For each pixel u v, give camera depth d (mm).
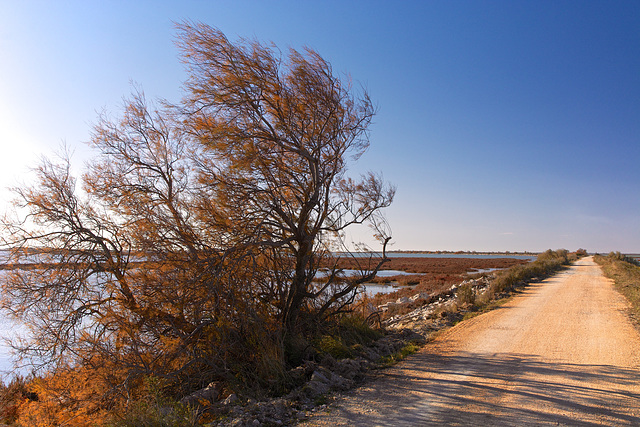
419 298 22656
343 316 11930
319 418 5695
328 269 11805
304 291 10594
